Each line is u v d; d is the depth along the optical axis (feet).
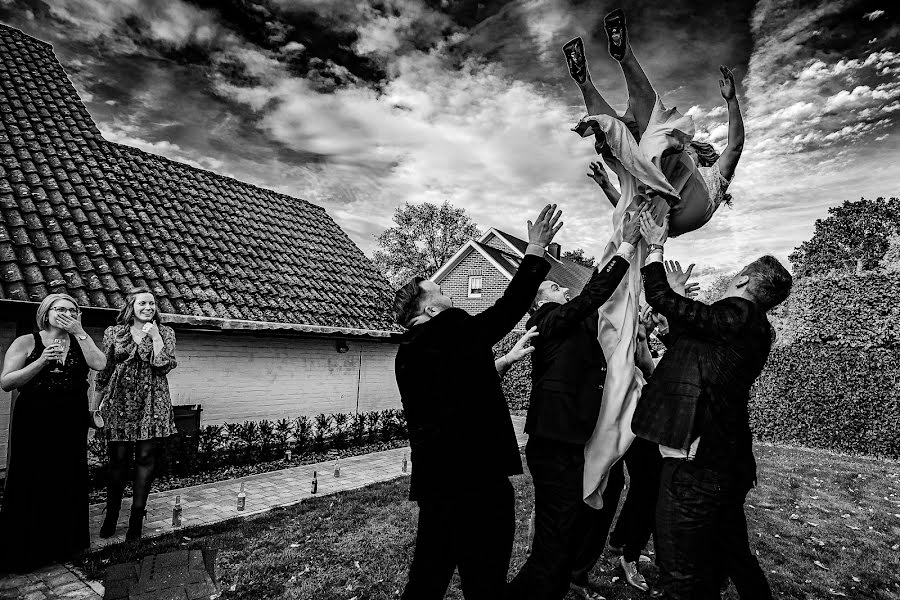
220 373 27.32
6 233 21.93
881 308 35.19
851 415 31.55
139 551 13.52
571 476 7.86
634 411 8.32
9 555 12.14
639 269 9.32
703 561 7.37
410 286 8.11
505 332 7.56
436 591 6.86
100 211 26.84
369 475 23.63
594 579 12.15
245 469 24.18
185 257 28.37
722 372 7.43
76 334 13.05
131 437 14.48
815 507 19.13
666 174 8.50
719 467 7.32
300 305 30.66
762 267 8.18
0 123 27.43
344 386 33.30
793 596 11.83
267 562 13.08
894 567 13.60
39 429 12.51
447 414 6.82
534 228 8.03
